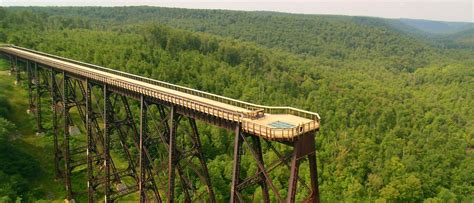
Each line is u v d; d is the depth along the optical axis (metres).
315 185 29.78
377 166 85.88
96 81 51.19
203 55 145.88
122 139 51.34
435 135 113.31
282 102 119.38
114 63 108.56
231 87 120.19
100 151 67.44
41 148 71.69
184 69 123.38
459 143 112.75
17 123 77.12
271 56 176.25
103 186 63.53
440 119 134.00
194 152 39.12
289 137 27.05
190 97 40.81
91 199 55.69
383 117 116.44
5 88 88.81
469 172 91.38
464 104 161.00
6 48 99.12
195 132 38.50
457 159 101.50
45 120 79.56
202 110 34.47
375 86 174.38
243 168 72.62
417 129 120.50
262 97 116.56
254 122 31.05
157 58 127.06
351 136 101.12
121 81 46.19
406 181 79.12
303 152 27.97
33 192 60.03
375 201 72.00
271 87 128.62
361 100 134.38
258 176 32.12
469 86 184.25
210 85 116.75
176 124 39.00
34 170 65.25
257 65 154.50
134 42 139.62
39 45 115.19
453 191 87.06
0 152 63.84
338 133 102.94
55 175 65.56
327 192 70.44
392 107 131.38
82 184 64.25
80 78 55.38
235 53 159.38
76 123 82.69
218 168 71.00
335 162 85.19
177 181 62.78
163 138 40.03
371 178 80.94
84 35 146.25
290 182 28.14
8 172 61.00
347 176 80.06
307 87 139.88
